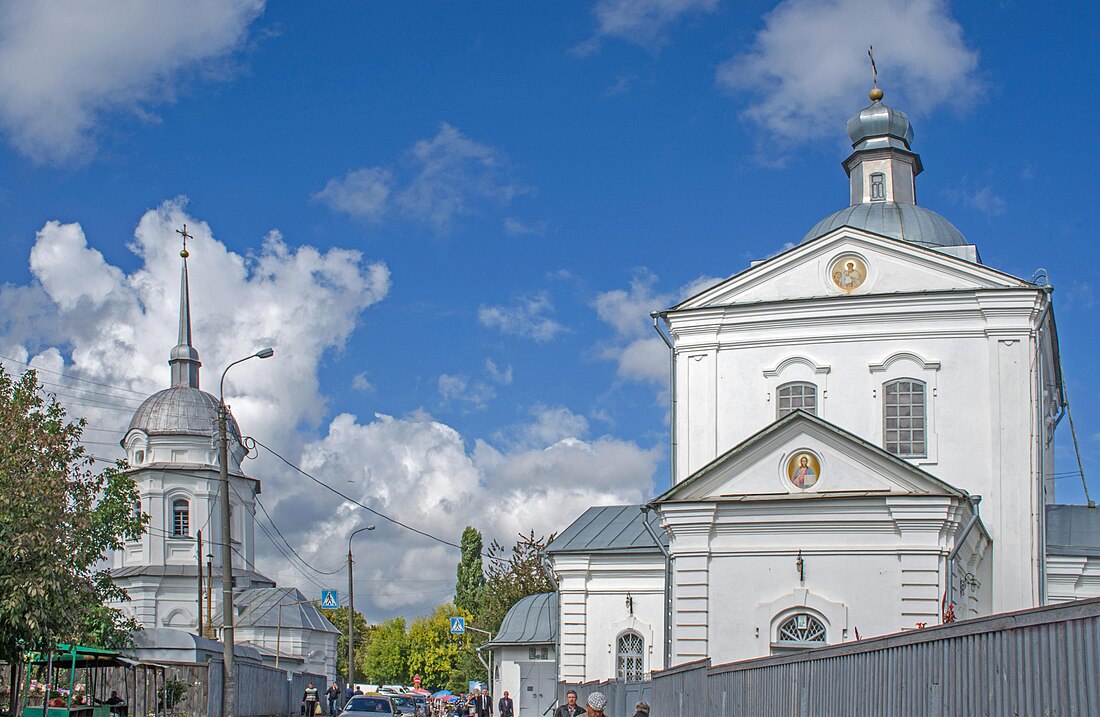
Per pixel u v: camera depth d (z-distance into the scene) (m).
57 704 30.39
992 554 33.78
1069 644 9.89
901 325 35.81
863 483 27.58
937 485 26.86
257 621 84.12
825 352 36.41
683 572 28.34
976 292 35.09
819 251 37.03
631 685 30.41
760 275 37.47
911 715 13.28
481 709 43.19
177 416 86.25
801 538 27.69
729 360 37.38
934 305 35.50
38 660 29.64
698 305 37.84
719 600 27.97
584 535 39.53
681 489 28.78
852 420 35.78
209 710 45.91
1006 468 34.19
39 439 30.61
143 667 34.66
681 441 37.31
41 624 26.02
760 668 19.84
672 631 28.45
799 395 36.50
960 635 12.05
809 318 36.66
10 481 27.41
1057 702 10.05
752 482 28.38
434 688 142.00
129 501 41.00
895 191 42.06
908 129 42.59
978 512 33.66
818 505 27.48
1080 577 35.50
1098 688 9.40
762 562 27.86
